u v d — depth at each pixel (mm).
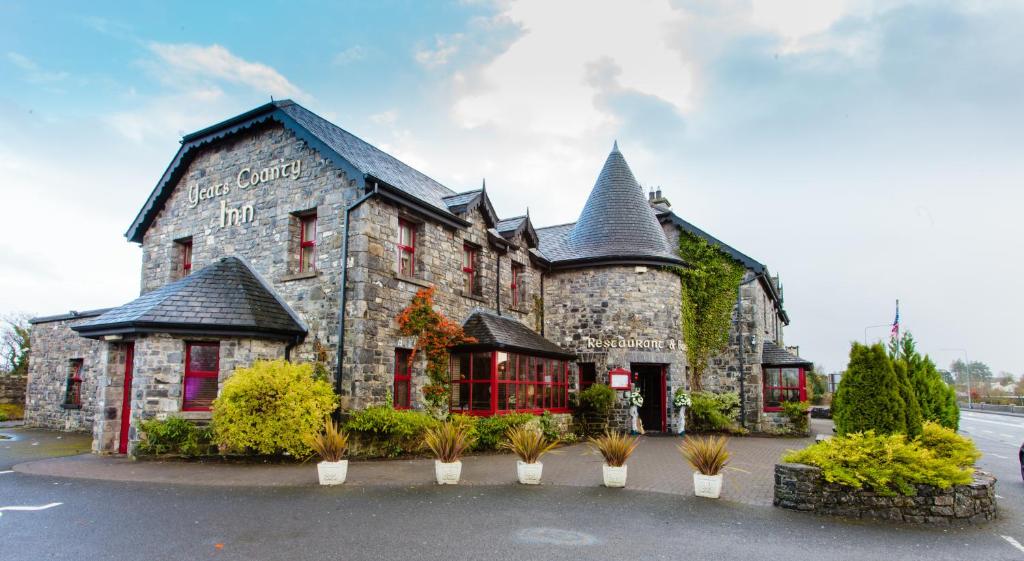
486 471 11234
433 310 14664
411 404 14164
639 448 15562
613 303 19484
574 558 6164
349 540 6582
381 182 13273
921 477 8062
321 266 13695
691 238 22641
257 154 15398
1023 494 10297
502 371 15320
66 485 9195
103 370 12914
